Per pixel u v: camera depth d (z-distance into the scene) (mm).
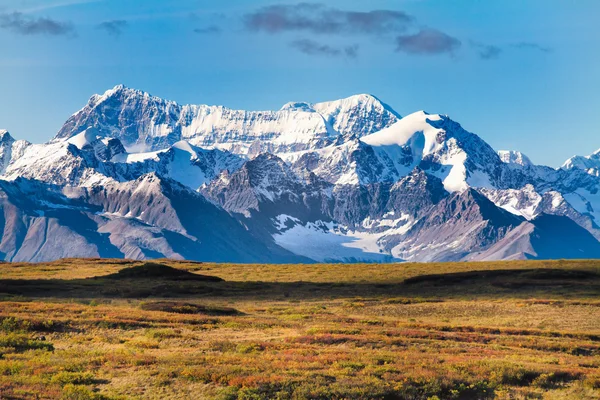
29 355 87000
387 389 74438
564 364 91938
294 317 135875
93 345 96500
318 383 75438
